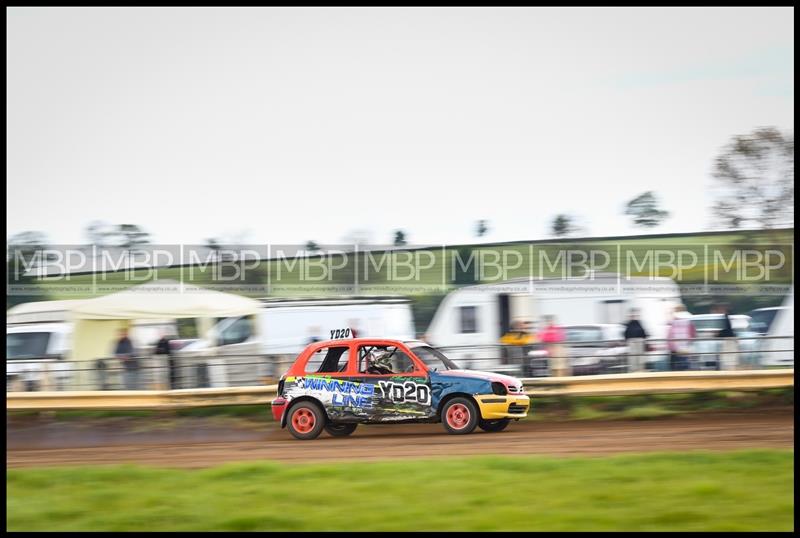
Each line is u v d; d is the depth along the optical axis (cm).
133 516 2181
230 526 2058
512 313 5747
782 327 5341
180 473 2744
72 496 2438
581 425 4325
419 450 3428
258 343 5450
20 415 5038
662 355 4809
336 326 5541
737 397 4975
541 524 2016
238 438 4312
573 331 5506
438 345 5738
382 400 3925
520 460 2761
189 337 5600
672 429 3953
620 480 2452
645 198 7531
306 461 3241
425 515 2127
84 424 4947
